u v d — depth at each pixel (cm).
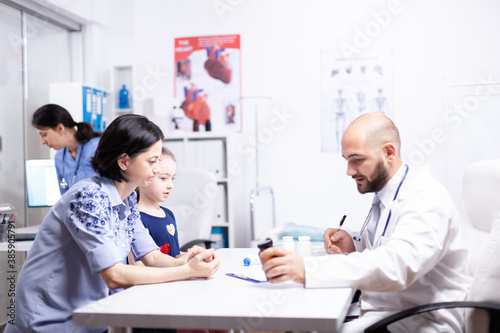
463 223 180
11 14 379
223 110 460
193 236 302
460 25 416
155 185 202
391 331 137
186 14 466
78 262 141
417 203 138
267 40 451
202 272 141
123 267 133
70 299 141
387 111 430
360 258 126
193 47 465
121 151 139
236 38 457
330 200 441
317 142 443
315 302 112
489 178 166
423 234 130
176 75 467
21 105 389
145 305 113
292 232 398
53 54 429
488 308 126
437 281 144
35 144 404
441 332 135
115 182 147
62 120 304
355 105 436
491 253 132
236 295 122
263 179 453
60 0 393
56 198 319
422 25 423
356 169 149
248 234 454
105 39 462
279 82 450
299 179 446
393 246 128
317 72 442
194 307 111
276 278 126
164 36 470
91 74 448
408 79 425
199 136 411
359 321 138
